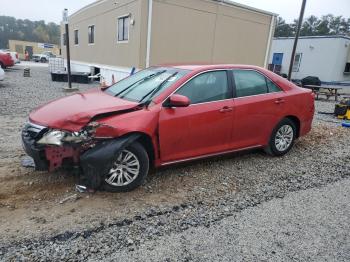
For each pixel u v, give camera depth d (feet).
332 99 56.95
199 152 13.97
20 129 20.38
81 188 12.00
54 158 11.23
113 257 8.61
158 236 9.67
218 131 14.25
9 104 28.99
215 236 9.82
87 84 53.42
